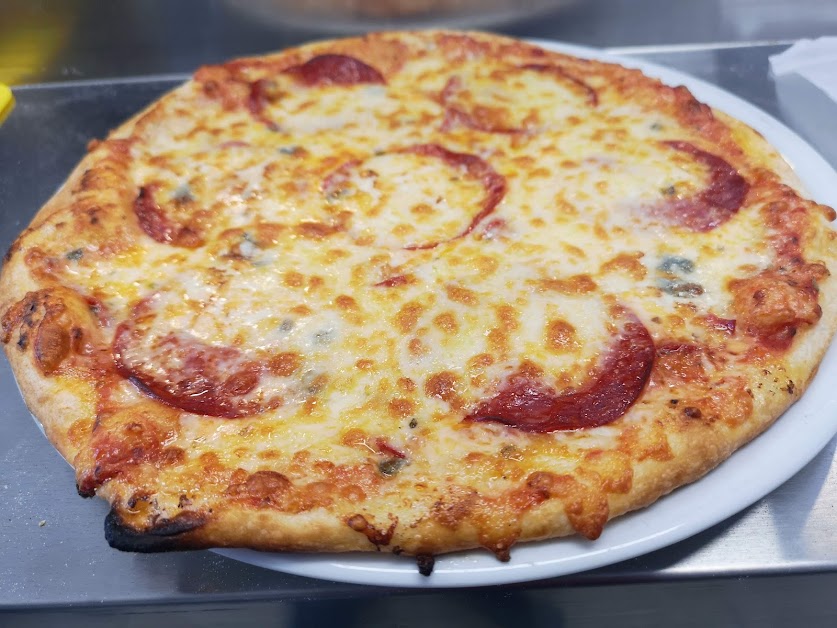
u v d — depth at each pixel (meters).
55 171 0.37
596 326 0.26
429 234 0.29
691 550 0.22
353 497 0.22
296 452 0.23
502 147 0.33
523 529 0.21
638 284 0.27
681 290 0.27
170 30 0.43
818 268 0.27
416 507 0.21
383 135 0.34
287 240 0.29
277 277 0.28
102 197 0.30
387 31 0.42
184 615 0.23
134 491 0.22
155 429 0.23
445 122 0.34
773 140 0.33
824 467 0.24
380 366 0.25
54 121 0.40
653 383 0.24
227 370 0.25
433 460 0.23
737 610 0.23
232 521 0.21
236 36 0.44
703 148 0.32
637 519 0.22
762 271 0.27
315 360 0.25
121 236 0.29
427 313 0.26
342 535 0.21
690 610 0.23
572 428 0.23
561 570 0.21
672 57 0.42
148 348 0.26
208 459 0.23
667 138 0.33
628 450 0.22
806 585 0.22
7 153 0.38
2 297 0.28
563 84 0.35
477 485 0.22
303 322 0.26
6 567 0.23
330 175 0.32
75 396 0.24
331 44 0.38
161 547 0.21
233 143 0.33
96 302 0.27
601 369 0.24
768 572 0.22
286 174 0.32
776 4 0.44
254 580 0.22
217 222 0.30
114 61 0.44
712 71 0.41
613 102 0.35
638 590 0.22
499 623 0.23
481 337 0.25
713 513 0.21
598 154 0.32
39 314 0.26
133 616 0.23
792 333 0.25
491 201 0.30
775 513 0.23
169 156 0.33
